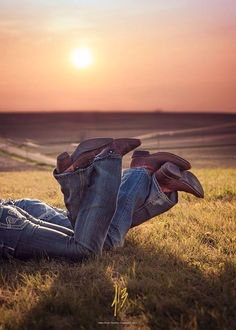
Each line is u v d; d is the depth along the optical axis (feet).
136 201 7.80
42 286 6.11
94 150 6.90
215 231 9.50
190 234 9.21
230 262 6.88
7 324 4.93
